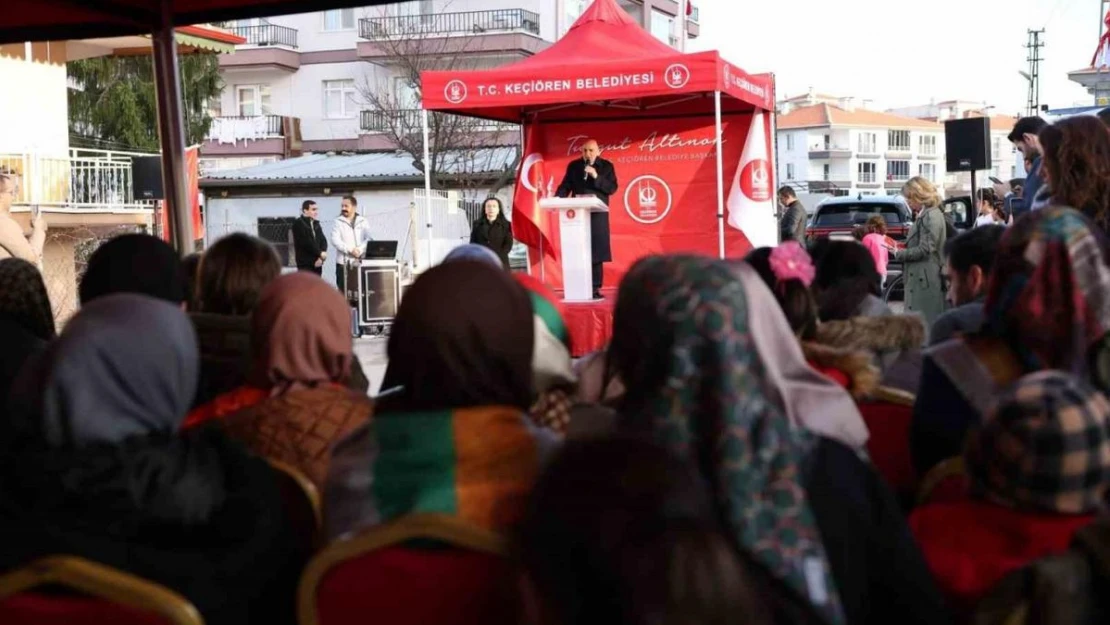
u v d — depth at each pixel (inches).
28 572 74.0
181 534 78.7
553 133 526.9
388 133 1370.6
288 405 101.7
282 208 1107.3
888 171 4542.3
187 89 1158.3
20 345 130.6
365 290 564.1
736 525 69.2
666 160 523.5
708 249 521.7
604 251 450.6
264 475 86.0
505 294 82.1
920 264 413.1
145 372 78.9
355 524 79.1
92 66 1135.6
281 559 83.4
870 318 126.9
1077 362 102.7
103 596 74.0
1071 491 75.7
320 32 1674.5
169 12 235.0
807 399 82.5
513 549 63.4
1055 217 104.6
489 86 416.5
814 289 138.9
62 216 663.1
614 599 53.7
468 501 77.0
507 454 78.5
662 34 1870.1
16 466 77.3
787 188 647.8
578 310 351.9
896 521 79.0
